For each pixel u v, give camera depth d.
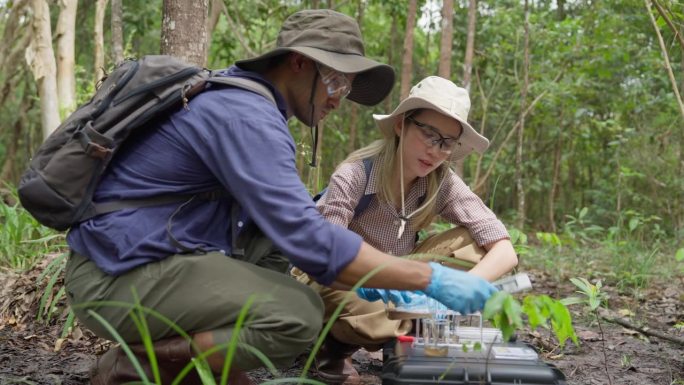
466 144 2.82
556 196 14.57
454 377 2.12
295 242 2.04
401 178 2.71
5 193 6.80
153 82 2.17
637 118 10.76
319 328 2.30
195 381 2.33
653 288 5.68
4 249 4.86
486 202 13.34
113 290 2.20
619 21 9.21
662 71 10.11
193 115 2.18
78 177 2.14
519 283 2.15
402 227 2.79
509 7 10.84
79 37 12.31
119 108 2.15
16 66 9.97
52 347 3.39
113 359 2.32
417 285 2.06
